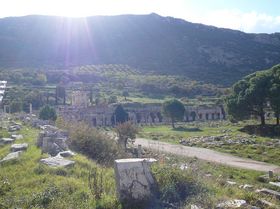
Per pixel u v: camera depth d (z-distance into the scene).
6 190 13.77
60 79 153.75
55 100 111.88
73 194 12.70
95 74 166.38
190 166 16.08
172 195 12.31
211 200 12.19
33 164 17.12
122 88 146.75
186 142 63.16
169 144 61.00
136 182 12.17
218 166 38.38
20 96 100.38
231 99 82.69
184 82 159.25
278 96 75.31
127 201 11.74
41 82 139.75
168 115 98.31
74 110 98.69
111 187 13.16
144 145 53.03
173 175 13.24
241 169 39.03
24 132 31.36
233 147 56.09
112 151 23.98
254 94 77.56
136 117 114.81
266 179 33.31
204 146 58.41
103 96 127.06
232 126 90.31
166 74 180.38
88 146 23.03
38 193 12.77
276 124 77.88
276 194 16.81
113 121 103.69
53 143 20.61
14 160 18.09
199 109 121.81
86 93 116.38
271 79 77.75
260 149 52.91
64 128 29.81
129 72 178.75
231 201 12.36
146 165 12.72
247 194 13.86
